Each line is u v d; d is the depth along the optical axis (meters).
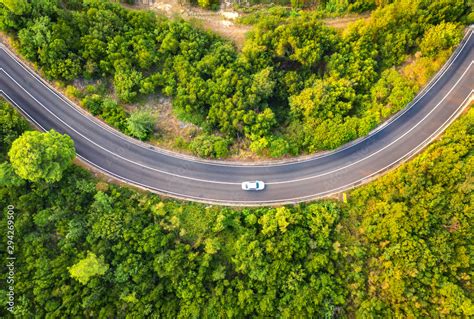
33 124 58.72
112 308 47.44
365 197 55.69
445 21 61.09
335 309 51.03
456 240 48.53
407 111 62.12
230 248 54.62
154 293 48.62
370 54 62.34
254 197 59.81
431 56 61.28
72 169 54.84
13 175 47.88
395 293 48.38
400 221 50.66
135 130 57.28
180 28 61.91
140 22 60.41
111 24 57.88
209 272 52.12
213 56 60.97
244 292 49.84
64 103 59.25
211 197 59.59
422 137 61.25
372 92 61.28
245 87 59.19
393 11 59.38
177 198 59.09
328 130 58.66
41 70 57.62
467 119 54.53
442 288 46.97
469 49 62.88
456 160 50.91
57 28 54.03
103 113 58.00
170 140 60.00
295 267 51.47
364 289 50.91
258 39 61.69
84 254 48.88
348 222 55.62
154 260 50.22
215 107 58.31
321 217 54.44
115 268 49.34
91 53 56.28
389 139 61.44
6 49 58.28
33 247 47.34
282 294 50.91
